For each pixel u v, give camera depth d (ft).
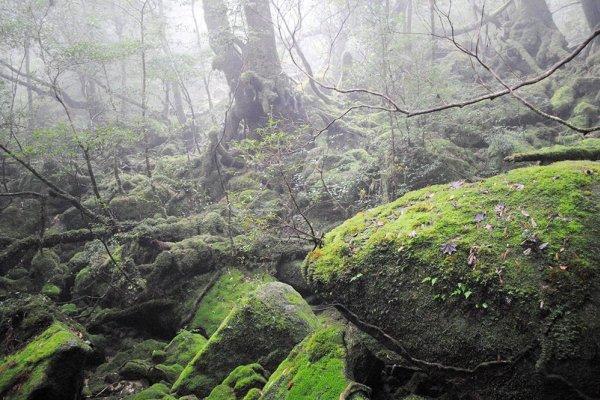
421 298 11.76
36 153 29.30
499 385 10.22
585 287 9.52
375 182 27.73
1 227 31.53
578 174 12.41
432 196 14.98
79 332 19.76
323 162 30.63
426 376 12.94
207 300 23.00
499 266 10.59
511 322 10.02
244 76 37.47
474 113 32.73
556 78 41.55
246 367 16.15
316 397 11.87
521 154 16.63
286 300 18.31
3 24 36.50
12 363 14.99
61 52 34.88
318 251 14.85
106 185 35.94
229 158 37.27
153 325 23.75
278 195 31.17
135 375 18.86
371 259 13.04
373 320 13.03
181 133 51.34
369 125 38.65
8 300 19.85
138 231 26.61
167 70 43.16
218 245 25.08
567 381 9.16
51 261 27.55
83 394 17.63
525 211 11.73
